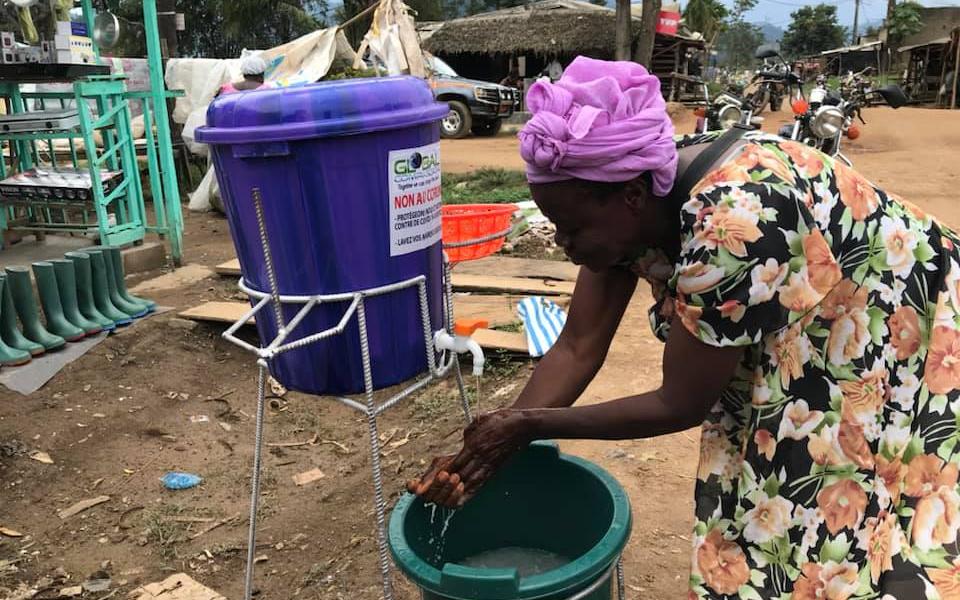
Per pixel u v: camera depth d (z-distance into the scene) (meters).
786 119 15.68
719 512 1.56
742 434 1.56
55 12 6.12
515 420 1.53
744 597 1.50
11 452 3.47
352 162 1.87
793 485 1.46
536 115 1.33
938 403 1.51
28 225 6.14
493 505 2.04
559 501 1.99
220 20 35.25
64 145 10.95
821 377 1.43
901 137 14.55
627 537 1.60
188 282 5.81
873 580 1.45
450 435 3.52
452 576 1.44
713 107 7.98
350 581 2.61
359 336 2.00
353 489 3.24
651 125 1.30
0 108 9.80
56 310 4.33
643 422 1.46
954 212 7.75
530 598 1.44
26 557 2.88
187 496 3.28
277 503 3.22
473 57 24.33
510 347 4.11
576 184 1.35
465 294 5.14
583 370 1.82
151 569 2.81
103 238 5.74
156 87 5.92
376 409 2.03
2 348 4.05
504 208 4.09
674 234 1.46
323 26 32.03
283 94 1.84
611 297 1.78
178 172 9.71
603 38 21.50
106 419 3.80
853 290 1.42
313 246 1.90
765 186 1.30
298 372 2.05
